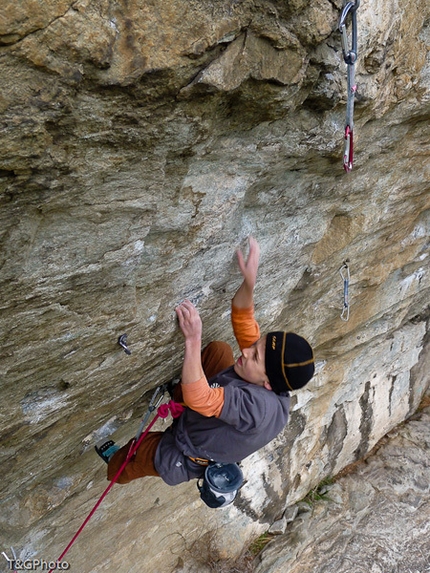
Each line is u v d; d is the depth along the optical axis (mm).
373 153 2945
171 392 3189
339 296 4305
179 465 2576
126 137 1641
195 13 1504
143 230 1949
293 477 5891
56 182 1584
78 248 1825
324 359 5402
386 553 5824
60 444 2771
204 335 3098
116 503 3938
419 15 2311
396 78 2484
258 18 1632
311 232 3188
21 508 3105
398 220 3939
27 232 1652
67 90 1420
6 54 1302
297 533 5801
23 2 1254
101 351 2303
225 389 2264
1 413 2178
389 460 6934
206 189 2150
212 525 5125
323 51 1926
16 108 1371
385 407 6926
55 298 1913
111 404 2801
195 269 2484
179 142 1802
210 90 1671
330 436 6270
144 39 1461
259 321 3570
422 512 6355
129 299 2188
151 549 4641
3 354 1945
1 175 1465
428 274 5398
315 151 2445
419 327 6590
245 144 2125
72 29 1340
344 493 6430
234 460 2479
